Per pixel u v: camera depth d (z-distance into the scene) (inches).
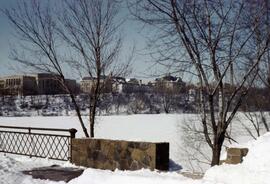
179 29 335.0
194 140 628.4
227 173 219.5
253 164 227.9
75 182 259.9
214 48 337.4
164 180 221.6
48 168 317.1
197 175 241.0
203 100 354.6
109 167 345.1
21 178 280.2
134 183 230.1
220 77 340.2
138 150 326.6
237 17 336.2
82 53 480.7
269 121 542.0
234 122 543.5
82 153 369.4
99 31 478.9
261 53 331.0
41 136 490.0
